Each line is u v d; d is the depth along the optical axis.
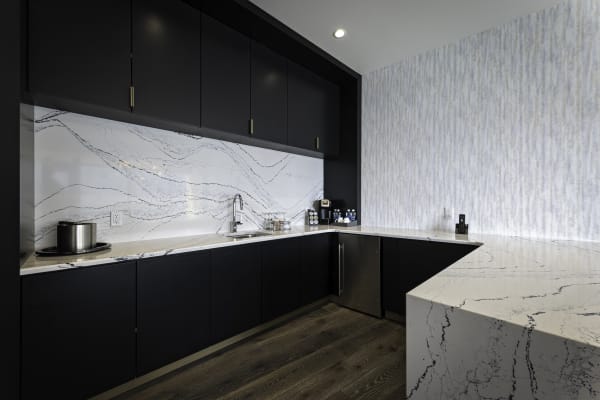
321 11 2.16
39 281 1.22
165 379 1.65
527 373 0.52
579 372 0.46
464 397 0.59
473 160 2.47
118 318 1.46
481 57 2.43
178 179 2.27
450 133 2.61
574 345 0.47
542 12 2.13
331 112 3.26
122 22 1.64
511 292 0.74
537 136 2.16
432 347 0.66
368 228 2.94
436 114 2.70
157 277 1.62
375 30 2.41
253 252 2.17
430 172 2.73
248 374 1.71
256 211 2.84
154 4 1.78
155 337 1.61
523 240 2.01
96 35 1.54
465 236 2.29
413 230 2.75
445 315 0.63
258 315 2.19
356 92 3.25
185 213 2.31
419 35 2.48
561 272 0.99
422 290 0.75
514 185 2.26
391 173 3.03
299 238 2.56
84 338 1.35
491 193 2.37
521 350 0.52
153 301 1.60
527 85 2.20
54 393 1.26
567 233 2.03
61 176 1.71
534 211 2.17
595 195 1.93
